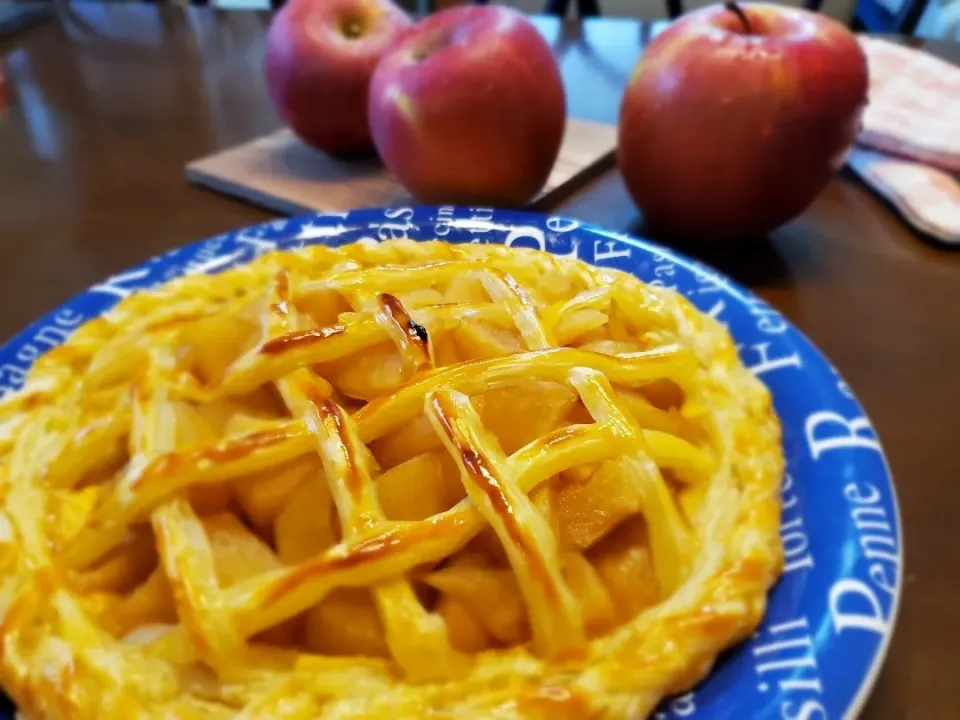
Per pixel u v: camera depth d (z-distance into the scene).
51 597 0.16
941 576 0.18
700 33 0.27
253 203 0.34
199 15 0.56
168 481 0.16
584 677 0.15
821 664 0.14
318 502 0.16
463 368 0.17
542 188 0.33
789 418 0.20
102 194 0.35
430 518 0.15
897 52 0.41
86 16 0.56
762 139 0.26
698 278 0.24
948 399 0.23
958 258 0.29
